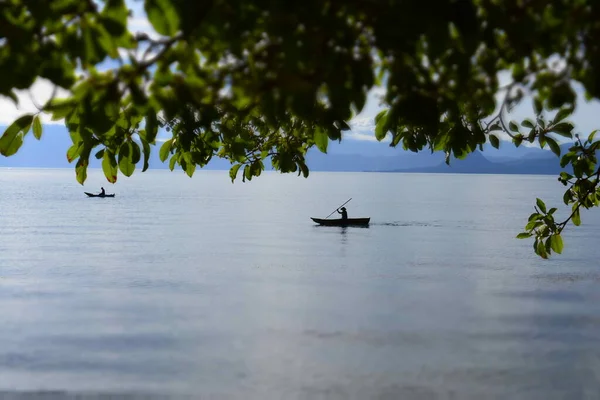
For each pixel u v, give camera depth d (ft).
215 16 5.72
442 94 7.23
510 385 71.92
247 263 169.58
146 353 84.07
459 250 199.82
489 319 105.50
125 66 6.03
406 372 76.74
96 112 6.05
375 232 250.78
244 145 13.17
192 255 183.01
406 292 131.75
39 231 241.55
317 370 77.61
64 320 102.53
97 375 74.90
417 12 5.31
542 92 7.40
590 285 138.00
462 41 5.74
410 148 11.96
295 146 14.46
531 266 167.02
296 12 5.62
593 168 17.21
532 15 5.74
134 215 327.06
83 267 158.92
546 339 92.07
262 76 6.25
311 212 365.40
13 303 115.75
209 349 86.58
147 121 8.27
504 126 10.82
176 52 6.30
